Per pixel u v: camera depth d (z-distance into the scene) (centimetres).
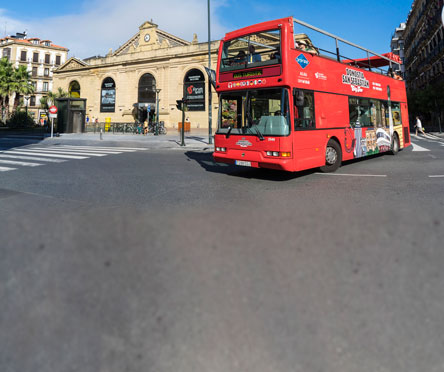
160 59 4106
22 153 1393
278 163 703
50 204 545
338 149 873
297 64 731
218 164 1099
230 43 821
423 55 4659
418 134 2800
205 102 3859
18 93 4697
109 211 488
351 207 491
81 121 3384
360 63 1004
